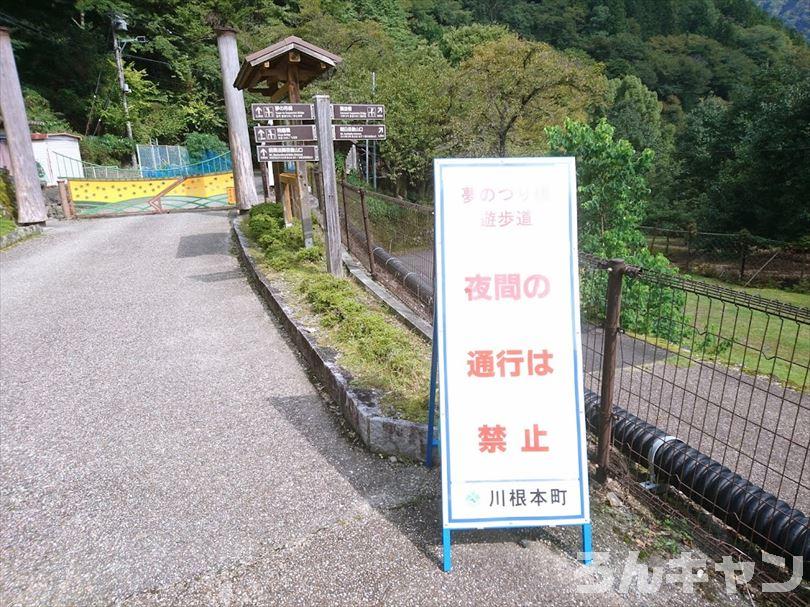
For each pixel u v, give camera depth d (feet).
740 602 7.32
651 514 8.99
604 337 9.12
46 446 11.07
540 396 8.07
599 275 19.36
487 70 58.95
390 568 7.84
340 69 66.39
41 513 9.07
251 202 40.19
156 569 7.86
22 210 36.73
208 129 84.48
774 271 47.57
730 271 49.42
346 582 7.60
